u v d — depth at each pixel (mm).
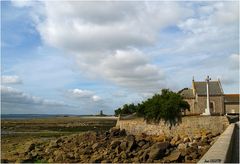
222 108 86875
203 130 53781
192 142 48875
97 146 49750
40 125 138375
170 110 56406
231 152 19062
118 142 47906
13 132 96562
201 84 88312
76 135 64500
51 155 47406
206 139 49375
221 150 14211
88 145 52250
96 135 61125
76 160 42938
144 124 59844
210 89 87188
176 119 56281
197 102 85312
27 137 78312
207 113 62031
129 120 61906
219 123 53281
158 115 57781
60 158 44500
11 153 50438
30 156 46688
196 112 85062
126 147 46406
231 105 91812
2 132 96125
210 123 53688
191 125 54844
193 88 87625
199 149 41719
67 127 120875
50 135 83375
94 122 154875
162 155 40844
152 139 54500
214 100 86500
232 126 39156
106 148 48312
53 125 137625
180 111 56562
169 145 43656
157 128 58094
